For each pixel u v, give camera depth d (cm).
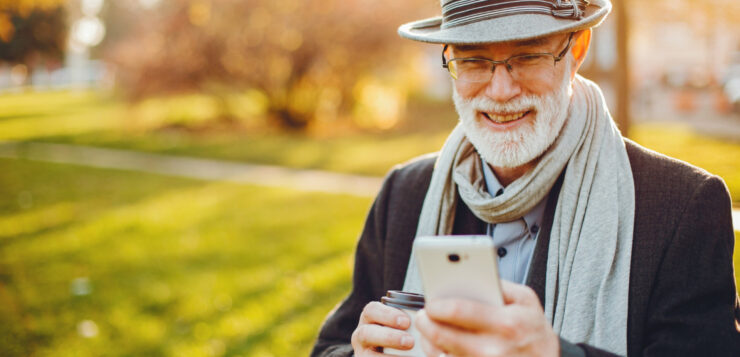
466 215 161
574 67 152
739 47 1591
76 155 1306
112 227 676
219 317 411
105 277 500
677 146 908
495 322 94
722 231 133
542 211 151
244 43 1572
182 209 760
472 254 96
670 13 580
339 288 453
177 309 429
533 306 99
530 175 144
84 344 376
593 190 144
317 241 584
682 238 133
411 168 177
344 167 1045
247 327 393
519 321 95
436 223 160
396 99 1798
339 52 1583
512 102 138
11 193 895
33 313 423
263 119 1700
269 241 593
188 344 373
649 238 137
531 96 138
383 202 175
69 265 538
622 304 134
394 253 166
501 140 142
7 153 1348
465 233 160
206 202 800
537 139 140
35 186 950
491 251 94
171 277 496
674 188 139
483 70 141
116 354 363
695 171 141
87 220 714
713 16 577
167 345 373
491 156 144
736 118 1338
